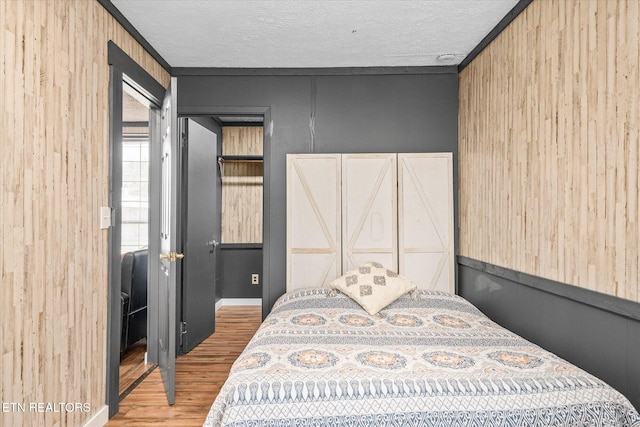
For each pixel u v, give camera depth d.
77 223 2.25
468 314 2.86
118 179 2.69
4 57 1.71
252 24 2.91
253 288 5.89
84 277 2.32
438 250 3.61
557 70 2.24
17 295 1.78
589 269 1.99
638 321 1.74
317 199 3.62
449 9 2.70
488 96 3.09
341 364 1.98
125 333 3.78
